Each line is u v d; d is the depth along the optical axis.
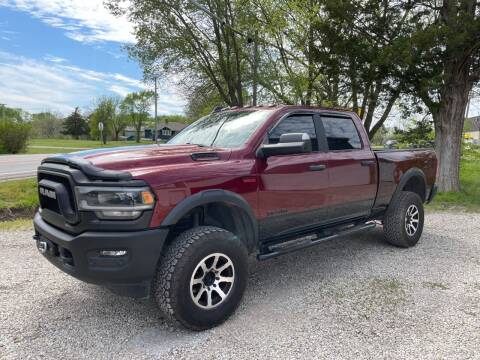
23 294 3.71
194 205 2.94
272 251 3.77
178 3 17.77
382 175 4.85
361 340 2.86
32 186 10.51
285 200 3.67
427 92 10.02
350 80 11.87
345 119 4.62
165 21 18.66
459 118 10.57
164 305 2.86
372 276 4.20
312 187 3.92
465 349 2.74
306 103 14.98
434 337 2.90
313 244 4.10
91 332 3.01
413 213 5.37
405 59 9.26
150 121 84.56
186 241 2.93
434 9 10.50
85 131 91.44
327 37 11.61
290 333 2.97
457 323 3.12
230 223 3.51
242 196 3.30
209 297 3.03
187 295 2.88
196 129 4.45
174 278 2.82
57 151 34.69
